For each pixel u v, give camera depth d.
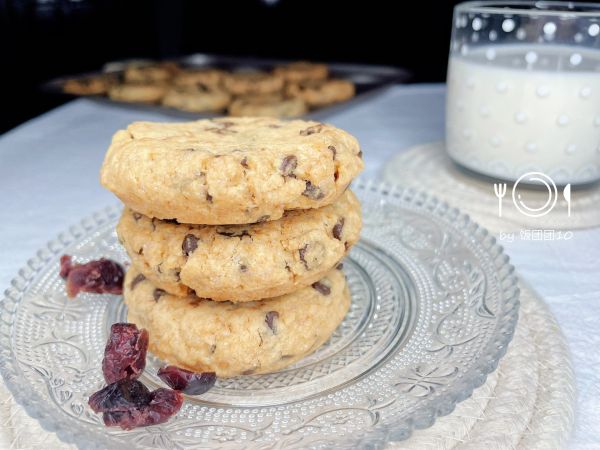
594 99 0.22
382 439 0.12
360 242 0.21
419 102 0.39
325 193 0.15
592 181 0.24
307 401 0.15
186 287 0.16
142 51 0.70
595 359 0.16
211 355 0.16
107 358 0.15
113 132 0.35
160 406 0.14
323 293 0.17
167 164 0.14
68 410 0.14
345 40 0.70
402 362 0.15
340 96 0.42
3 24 0.57
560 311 0.18
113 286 0.19
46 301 0.18
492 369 0.14
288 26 0.72
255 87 0.45
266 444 0.13
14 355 0.15
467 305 0.17
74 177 0.28
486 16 0.24
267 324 0.16
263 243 0.15
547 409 0.14
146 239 0.16
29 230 0.23
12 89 0.57
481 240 0.19
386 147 0.31
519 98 0.23
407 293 0.18
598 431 0.14
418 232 0.21
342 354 0.16
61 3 0.61
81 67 0.64
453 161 0.27
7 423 0.14
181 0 0.70
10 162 0.30
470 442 0.13
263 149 0.15
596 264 0.20
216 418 0.14
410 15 0.66
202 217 0.15
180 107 0.42
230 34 0.73
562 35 0.23
